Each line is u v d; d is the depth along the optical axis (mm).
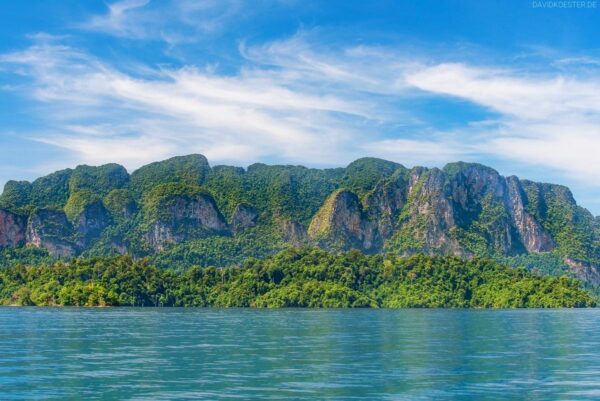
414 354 81750
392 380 59969
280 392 53469
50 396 51656
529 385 57688
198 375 62438
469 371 66188
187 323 148375
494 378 61531
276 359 75438
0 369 66250
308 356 78688
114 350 84875
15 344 92688
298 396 51781
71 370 65500
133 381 58719
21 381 58594
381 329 129750
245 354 80438
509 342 99812
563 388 56156
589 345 94875
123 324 141625
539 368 68875
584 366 70500
